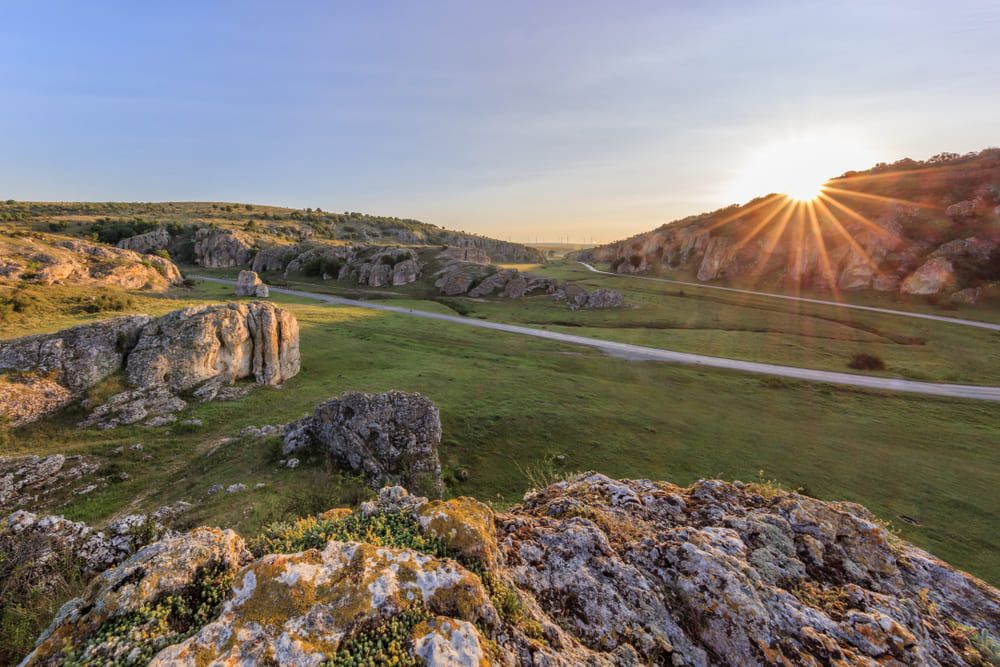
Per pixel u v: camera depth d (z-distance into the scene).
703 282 146.25
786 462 36.22
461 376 52.78
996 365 62.19
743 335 81.69
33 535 11.95
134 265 92.94
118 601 5.68
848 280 116.12
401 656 5.01
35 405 31.64
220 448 30.69
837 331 82.56
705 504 10.29
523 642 5.82
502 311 104.62
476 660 5.05
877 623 6.76
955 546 26.44
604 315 100.56
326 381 49.19
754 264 141.12
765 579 7.62
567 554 8.06
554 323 93.94
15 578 10.52
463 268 137.25
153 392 36.88
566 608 7.00
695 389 54.38
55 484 25.59
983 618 7.54
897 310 96.06
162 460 29.45
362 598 5.61
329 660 4.91
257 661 4.83
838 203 137.50
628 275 170.88
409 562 6.28
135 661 5.02
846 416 46.47
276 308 48.66
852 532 9.20
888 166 155.50
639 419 43.19
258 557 7.36
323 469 27.19
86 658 5.05
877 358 64.06
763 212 155.25
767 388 54.84
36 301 56.47
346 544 6.60
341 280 141.12
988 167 121.81
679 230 182.00
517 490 31.02
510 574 7.36
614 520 9.50
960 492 32.03
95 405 33.84
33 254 75.19
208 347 41.88
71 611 5.95
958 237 107.06
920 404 49.47
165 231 169.38
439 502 8.20
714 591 7.14
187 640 5.07
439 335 76.69
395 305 108.50
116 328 39.25
